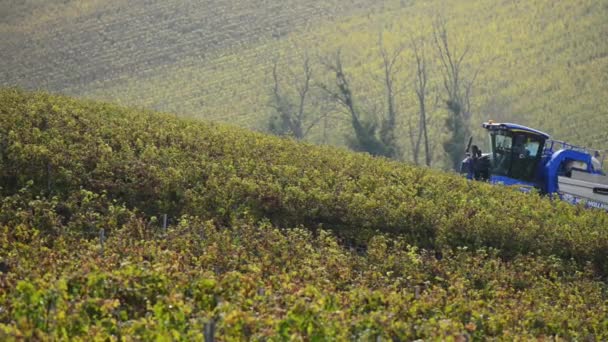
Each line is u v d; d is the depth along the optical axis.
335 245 36.56
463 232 44.03
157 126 52.84
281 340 22.88
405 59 139.88
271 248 34.97
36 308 22.75
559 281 39.81
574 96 126.06
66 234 34.53
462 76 133.12
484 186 52.78
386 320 24.67
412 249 37.66
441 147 115.06
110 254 30.45
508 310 30.50
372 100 126.19
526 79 131.75
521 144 58.88
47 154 41.91
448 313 28.62
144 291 25.23
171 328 23.08
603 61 134.12
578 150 61.00
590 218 49.38
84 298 24.45
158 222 41.94
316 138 114.62
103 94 135.38
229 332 22.75
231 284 26.14
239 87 134.75
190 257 31.88
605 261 45.28
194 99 132.00
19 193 40.78
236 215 41.75
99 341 21.80
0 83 139.00
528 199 51.09
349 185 46.81
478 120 121.69
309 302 24.98
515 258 41.66
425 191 49.25
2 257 30.69
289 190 43.94
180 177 43.16
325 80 133.38
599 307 34.62
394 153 108.25
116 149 47.94
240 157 48.78
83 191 38.88
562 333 30.28
